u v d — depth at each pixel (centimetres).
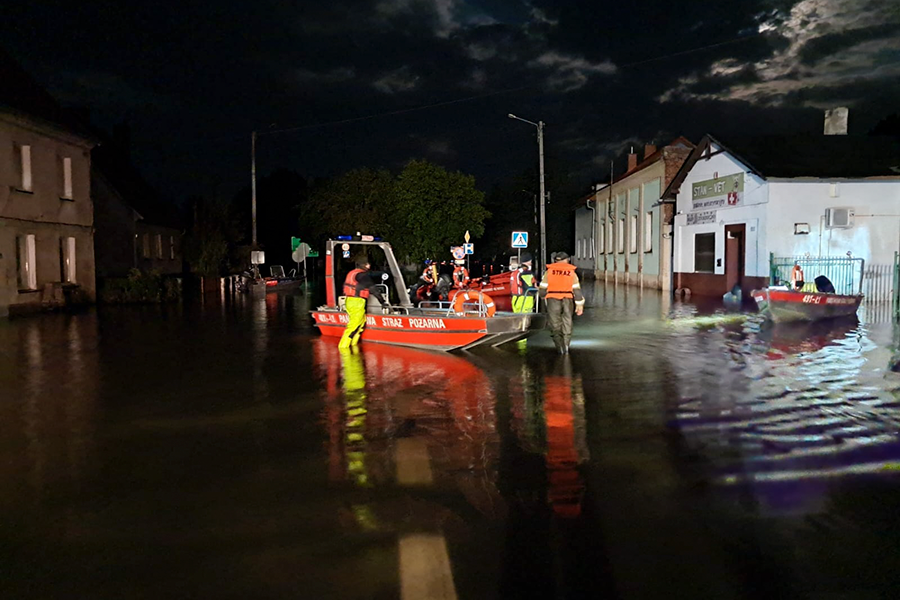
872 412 776
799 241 2298
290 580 394
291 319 2020
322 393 912
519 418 763
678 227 3070
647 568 404
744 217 2462
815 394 875
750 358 1174
